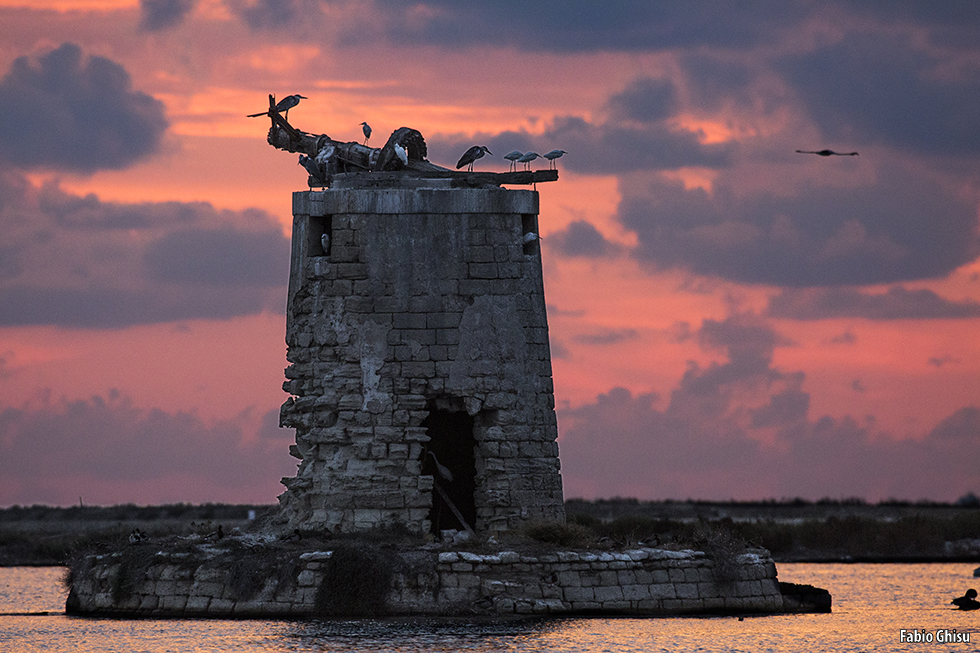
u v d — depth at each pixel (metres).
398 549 129.12
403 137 147.75
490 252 141.38
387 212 140.88
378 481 137.25
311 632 117.69
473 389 139.62
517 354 141.25
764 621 129.62
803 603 140.12
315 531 136.88
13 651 112.12
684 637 117.81
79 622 127.88
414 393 139.00
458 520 145.38
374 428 138.25
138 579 132.12
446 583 125.75
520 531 135.25
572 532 134.62
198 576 129.75
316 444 140.00
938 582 193.12
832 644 118.56
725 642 116.12
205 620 126.00
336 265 140.88
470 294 140.88
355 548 127.06
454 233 141.38
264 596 127.00
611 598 127.88
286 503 145.25
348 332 139.88
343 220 141.25
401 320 140.00
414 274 140.62
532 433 141.25
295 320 144.00
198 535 144.00
